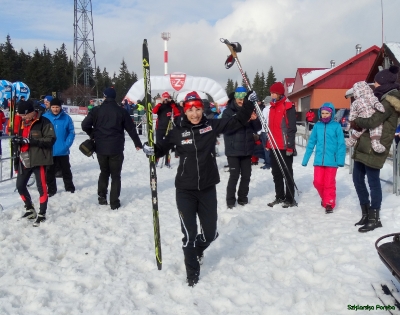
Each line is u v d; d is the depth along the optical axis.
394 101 4.39
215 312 3.25
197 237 3.95
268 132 6.09
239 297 3.46
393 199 6.06
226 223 5.82
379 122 4.49
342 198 6.61
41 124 5.55
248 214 5.88
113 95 6.52
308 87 27.86
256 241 4.84
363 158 4.73
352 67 26.84
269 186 8.09
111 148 6.35
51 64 60.53
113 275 3.97
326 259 4.04
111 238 5.03
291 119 6.18
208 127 3.72
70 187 7.58
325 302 3.26
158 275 3.93
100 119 6.36
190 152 3.69
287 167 6.23
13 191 7.49
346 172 8.66
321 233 4.88
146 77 3.86
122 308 3.26
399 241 3.14
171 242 4.95
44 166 5.60
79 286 3.68
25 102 5.43
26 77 53.00
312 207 6.22
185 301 3.44
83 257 4.41
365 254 4.05
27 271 4.00
